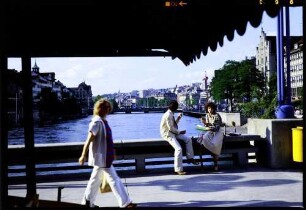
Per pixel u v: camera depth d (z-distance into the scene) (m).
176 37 6.32
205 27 4.83
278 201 5.59
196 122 109.62
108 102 5.18
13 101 94.94
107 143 5.04
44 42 6.48
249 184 6.87
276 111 10.12
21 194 6.51
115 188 5.03
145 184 7.11
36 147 8.02
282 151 8.62
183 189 6.58
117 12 4.43
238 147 9.25
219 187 6.67
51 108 123.69
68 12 4.45
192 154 8.40
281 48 10.37
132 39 6.72
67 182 7.48
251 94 18.25
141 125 122.75
